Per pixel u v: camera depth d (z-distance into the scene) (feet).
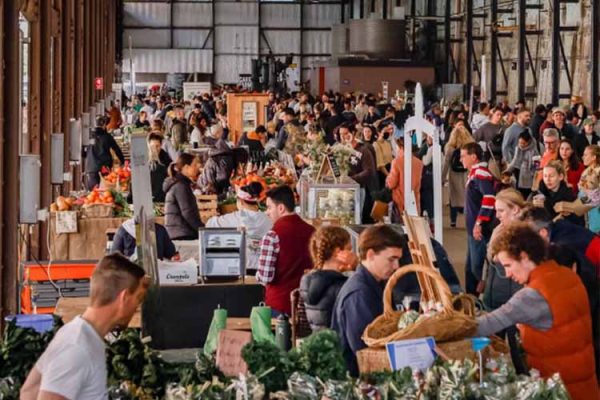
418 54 139.64
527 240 19.60
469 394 16.98
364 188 52.85
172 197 37.50
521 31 99.30
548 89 99.30
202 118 85.35
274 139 75.51
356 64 132.46
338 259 22.90
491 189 36.91
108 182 48.21
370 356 18.38
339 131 66.95
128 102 142.51
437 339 18.48
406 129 30.86
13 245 37.29
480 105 80.53
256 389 16.89
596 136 61.16
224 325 21.88
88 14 93.56
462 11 126.72
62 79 65.51
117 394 17.78
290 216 27.17
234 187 47.91
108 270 16.58
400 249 20.29
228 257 28.71
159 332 25.14
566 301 19.24
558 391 17.22
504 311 19.25
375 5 162.09
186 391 17.22
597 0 85.56
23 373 18.21
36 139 51.70
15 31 38.42
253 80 144.77
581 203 34.22
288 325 22.65
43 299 30.12
